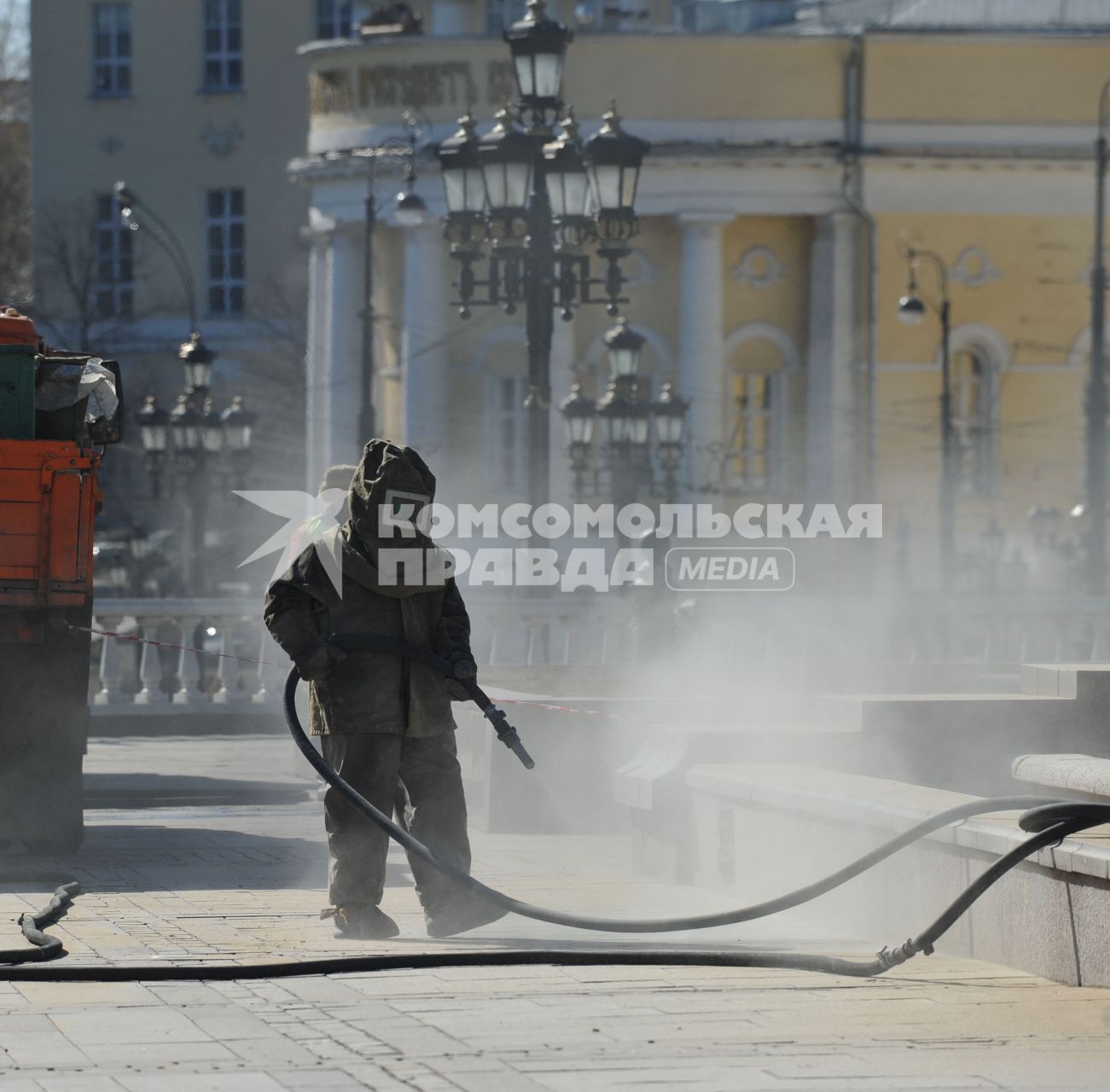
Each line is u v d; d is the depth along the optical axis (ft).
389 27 455.63
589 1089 50.06
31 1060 53.67
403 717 79.41
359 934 78.59
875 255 432.66
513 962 71.51
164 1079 51.06
